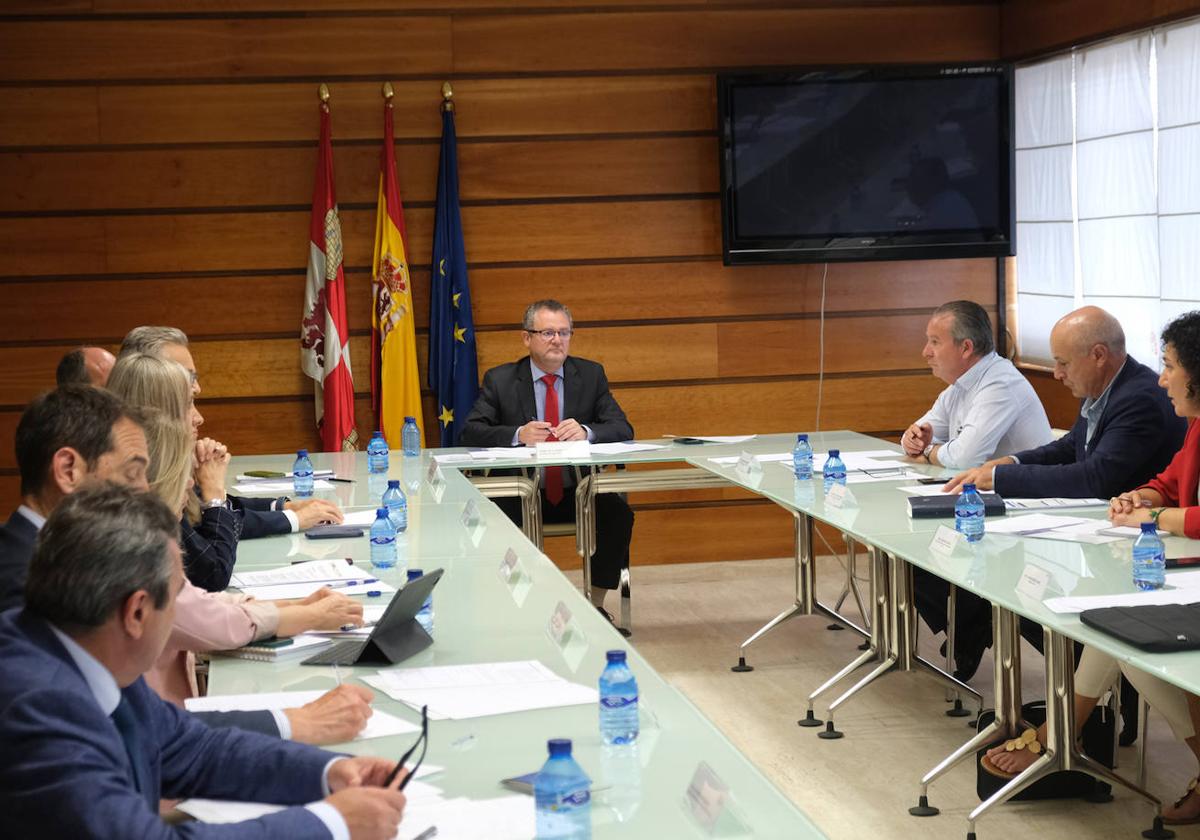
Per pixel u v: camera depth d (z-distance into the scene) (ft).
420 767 6.13
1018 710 12.01
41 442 7.06
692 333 23.30
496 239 22.85
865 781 12.95
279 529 12.78
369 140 22.40
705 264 23.25
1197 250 18.43
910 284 23.72
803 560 16.78
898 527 12.30
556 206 22.91
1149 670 7.55
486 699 7.19
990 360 17.01
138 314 22.17
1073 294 21.84
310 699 7.27
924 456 16.98
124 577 5.22
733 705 15.64
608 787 5.78
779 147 22.39
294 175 22.30
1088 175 21.18
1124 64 19.98
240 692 7.54
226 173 22.16
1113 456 13.79
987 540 11.52
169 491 9.30
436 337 22.48
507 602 9.66
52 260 21.91
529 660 8.02
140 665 5.39
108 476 7.16
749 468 16.26
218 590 10.00
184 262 22.20
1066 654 10.94
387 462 17.48
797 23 23.12
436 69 22.44
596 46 22.74
